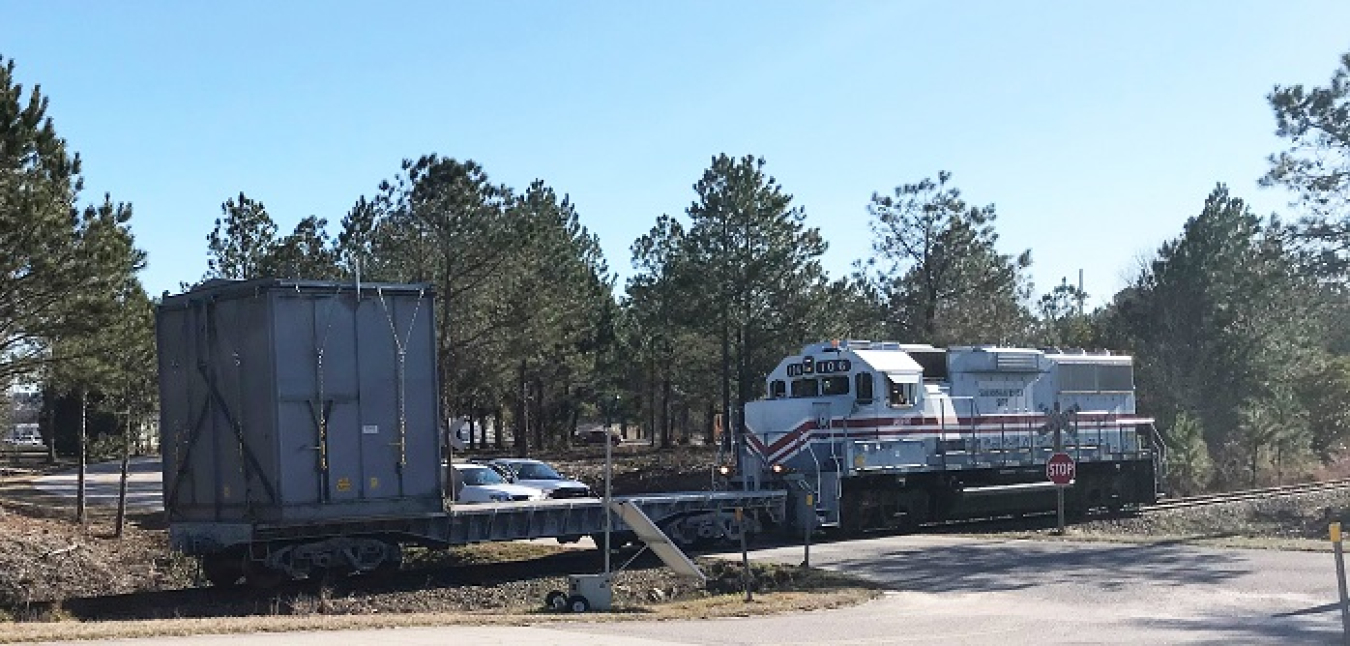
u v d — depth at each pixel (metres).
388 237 40.44
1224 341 49.59
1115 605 16.86
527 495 28.42
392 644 12.54
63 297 23.53
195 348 20.44
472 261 40.53
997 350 32.69
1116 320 55.28
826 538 28.05
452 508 21.22
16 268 22.58
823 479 28.42
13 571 22.09
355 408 19.78
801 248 50.03
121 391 29.19
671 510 25.41
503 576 21.77
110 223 24.48
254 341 19.38
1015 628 14.85
